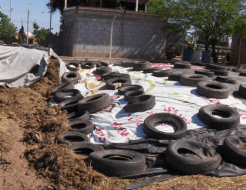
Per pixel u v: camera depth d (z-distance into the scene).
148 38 27.19
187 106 11.44
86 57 24.73
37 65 16.14
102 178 7.06
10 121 11.48
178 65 18.11
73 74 16.80
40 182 7.32
